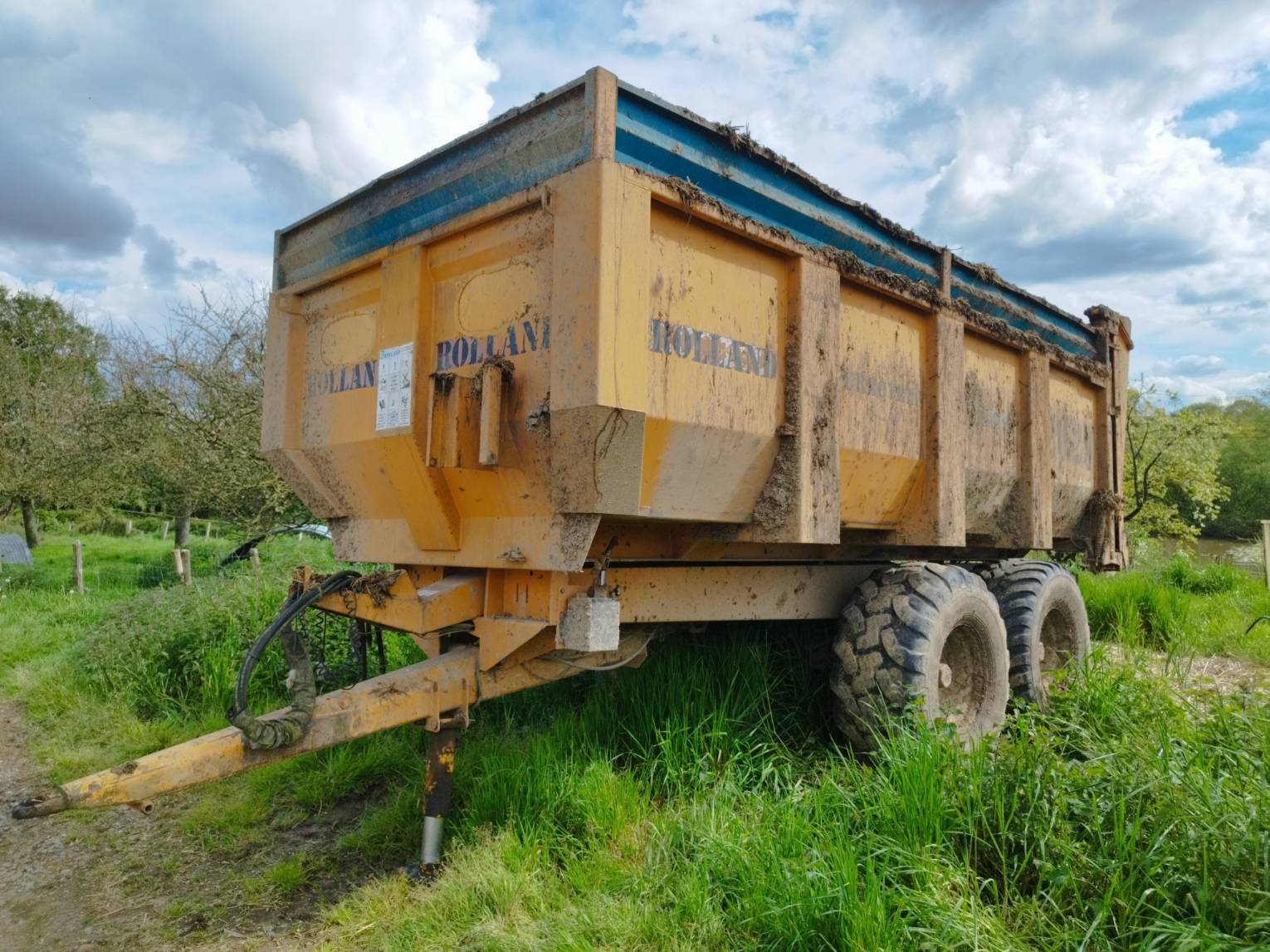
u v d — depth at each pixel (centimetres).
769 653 473
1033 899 268
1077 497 643
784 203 362
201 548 1909
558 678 365
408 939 287
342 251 413
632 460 293
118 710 598
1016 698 452
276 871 348
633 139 302
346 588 353
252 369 1206
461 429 307
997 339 506
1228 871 256
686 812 342
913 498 452
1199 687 515
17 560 1659
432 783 336
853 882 261
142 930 318
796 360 359
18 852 396
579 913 287
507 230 318
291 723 287
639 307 290
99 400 1461
